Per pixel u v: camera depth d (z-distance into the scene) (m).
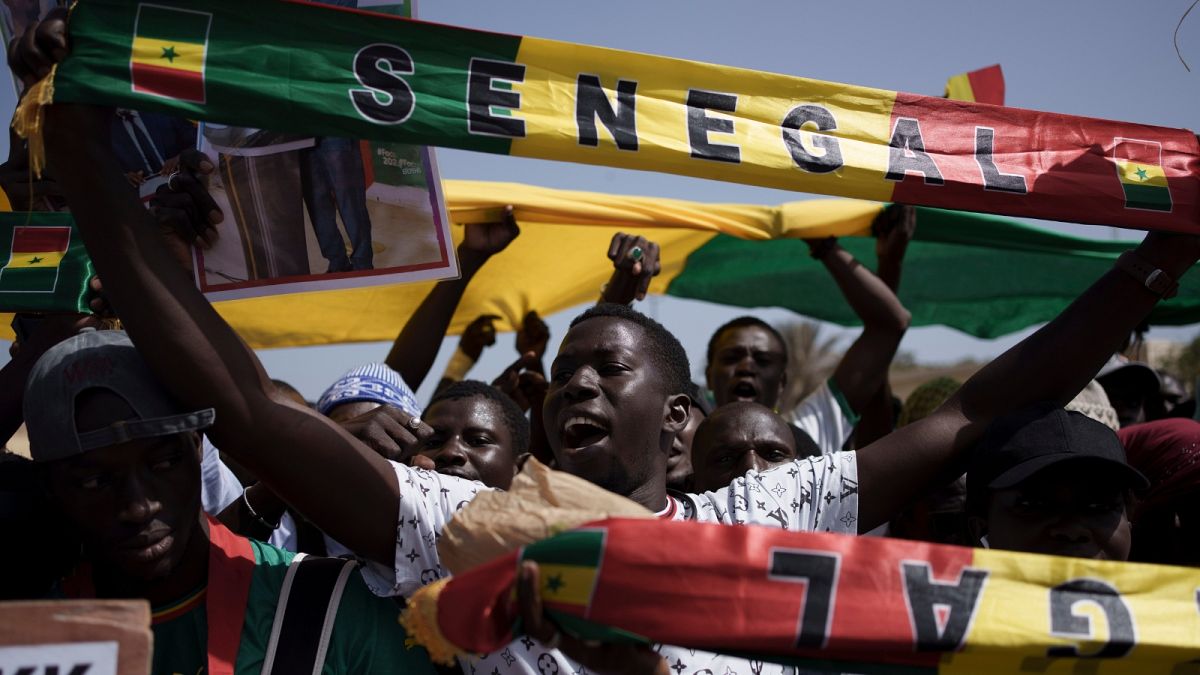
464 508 2.02
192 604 2.25
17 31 2.40
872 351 4.64
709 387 5.30
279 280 2.53
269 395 2.21
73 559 2.28
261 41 2.22
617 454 2.60
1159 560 3.34
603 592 1.90
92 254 2.12
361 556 2.37
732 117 2.47
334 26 2.26
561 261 5.15
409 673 2.31
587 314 2.81
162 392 2.12
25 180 2.65
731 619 1.91
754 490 2.53
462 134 2.30
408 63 2.29
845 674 2.10
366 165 2.55
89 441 2.00
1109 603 2.03
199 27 2.19
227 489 3.14
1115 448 2.50
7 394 2.58
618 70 2.42
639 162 2.39
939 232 4.81
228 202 2.49
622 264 3.87
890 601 1.97
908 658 2.04
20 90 2.31
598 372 2.65
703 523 1.96
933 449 2.57
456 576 1.94
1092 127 2.69
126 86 2.12
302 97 2.22
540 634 1.86
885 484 2.56
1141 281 2.62
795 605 1.93
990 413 2.63
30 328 3.05
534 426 4.41
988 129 2.63
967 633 1.97
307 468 2.21
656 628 1.90
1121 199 2.64
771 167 2.47
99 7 2.14
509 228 4.28
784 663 2.02
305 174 2.54
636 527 1.93
